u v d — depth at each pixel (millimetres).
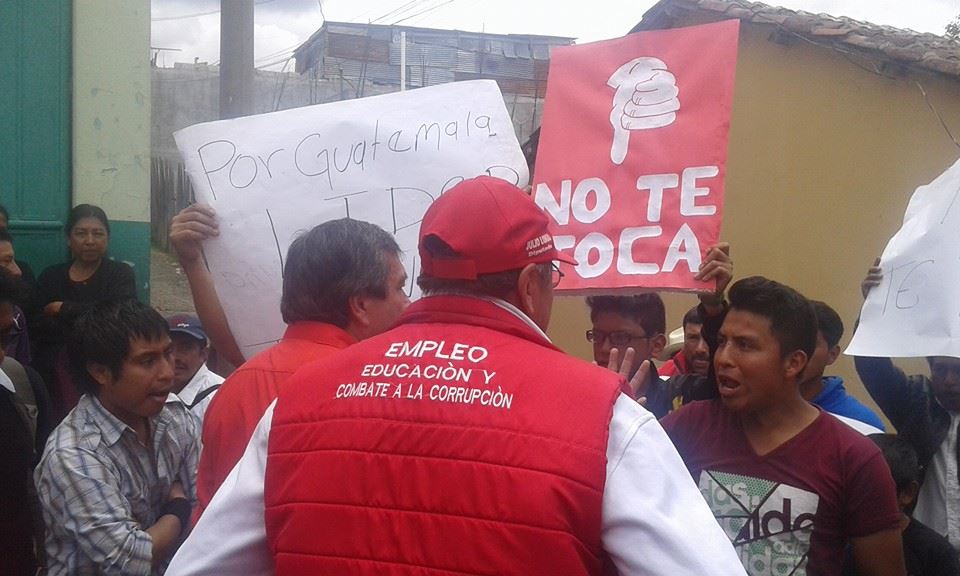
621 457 1467
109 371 2785
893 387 3738
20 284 3828
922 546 3078
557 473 1425
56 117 6469
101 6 6559
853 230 8969
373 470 1508
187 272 3025
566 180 2967
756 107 9219
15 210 6344
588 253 2893
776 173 9172
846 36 8648
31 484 3205
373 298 2314
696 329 4203
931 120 8742
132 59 6691
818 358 3262
